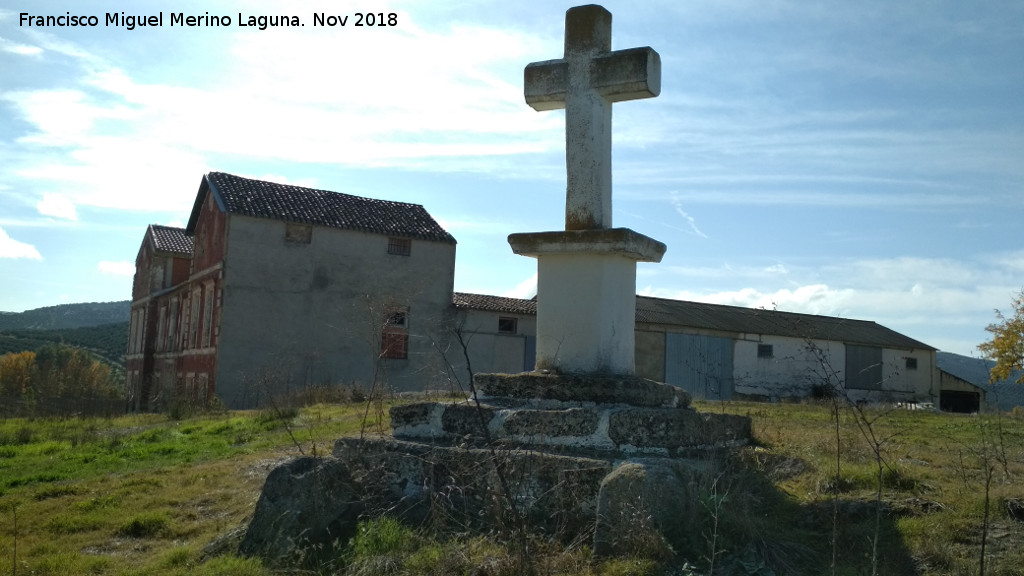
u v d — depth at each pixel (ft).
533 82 27.86
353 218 97.14
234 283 88.63
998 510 19.44
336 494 21.79
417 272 99.45
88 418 67.56
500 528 18.92
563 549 18.84
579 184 26.71
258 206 91.15
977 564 17.07
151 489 29.60
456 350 100.01
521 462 21.36
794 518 20.30
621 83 26.37
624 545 17.84
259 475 29.84
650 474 18.86
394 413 25.88
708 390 103.76
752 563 17.61
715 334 111.14
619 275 26.43
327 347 92.43
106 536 24.36
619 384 24.44
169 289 119.24
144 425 60.64
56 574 20.66
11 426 60.70
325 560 20.15
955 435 36.29
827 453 26.16
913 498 20.72
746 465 23.35
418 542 20.18
